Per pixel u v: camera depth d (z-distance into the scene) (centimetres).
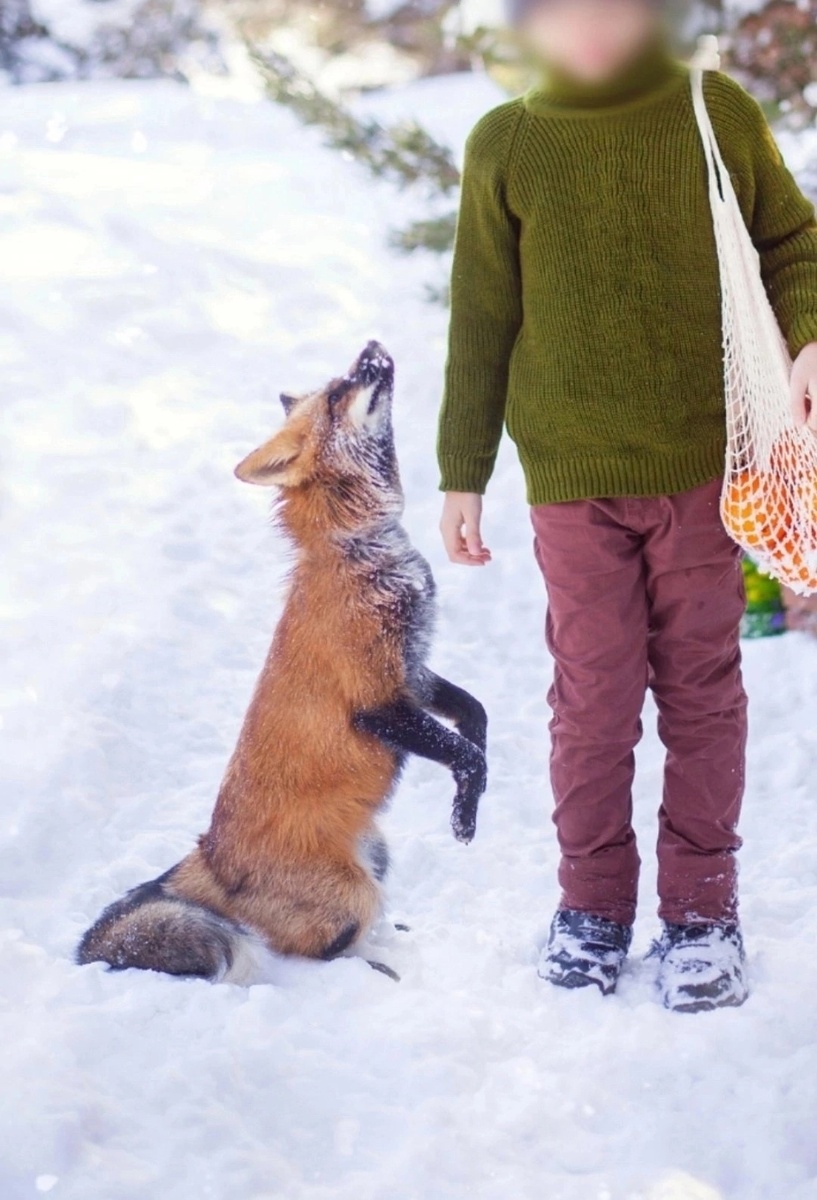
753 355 245
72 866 337
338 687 287
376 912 293
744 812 364
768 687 427
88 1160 217
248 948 282
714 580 267
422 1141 226
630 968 285
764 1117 232
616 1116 237
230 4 1316
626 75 244
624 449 257
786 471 250
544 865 342
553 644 279
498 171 257
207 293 727
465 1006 266
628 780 281
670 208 249
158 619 457
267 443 287
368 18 1159
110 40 1469
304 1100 237
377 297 743
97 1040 245
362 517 288
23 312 679
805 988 270
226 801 290
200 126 1089
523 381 267
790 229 261
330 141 637
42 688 416
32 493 538
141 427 598
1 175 881
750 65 559
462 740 293
